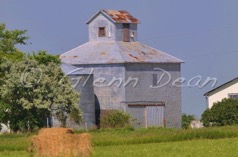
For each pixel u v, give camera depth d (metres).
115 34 191.62
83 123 172.38
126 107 180.62
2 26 173.25
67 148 85.50
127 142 113.94
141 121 182.38
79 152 85.62
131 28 194.62
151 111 184.25
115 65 182.50
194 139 116.94
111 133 132.88
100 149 101.00
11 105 150.38
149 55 188.00
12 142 114.56
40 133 86.62
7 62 154.62
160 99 186.12
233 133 120.62
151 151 95.62
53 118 159.00
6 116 149.62
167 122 186.50
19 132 144.75
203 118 160.88
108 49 188.25
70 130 87.25
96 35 193.75
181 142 110.44
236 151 92.75
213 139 115.62
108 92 182.25
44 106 152.00
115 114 172.75
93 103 178.38
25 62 155.00
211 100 182.88
